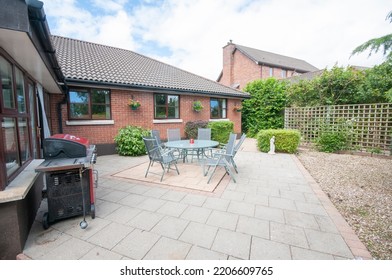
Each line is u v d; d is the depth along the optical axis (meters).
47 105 6.43
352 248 2.33
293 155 7.77
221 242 2.45
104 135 7.85
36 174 2.86
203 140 6.62
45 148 2.93
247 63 20.98
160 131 9.42
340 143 8.06
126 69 9.53
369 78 9.45
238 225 2.83
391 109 7.11
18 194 2.14
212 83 12.77
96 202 3.58
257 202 3.56
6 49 2.49
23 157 3.41
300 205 3.44
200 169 5.68
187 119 10.44
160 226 2.81
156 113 9.34
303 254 2.24
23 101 3.53
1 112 2.31
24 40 2.21
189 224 2.86
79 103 7.39
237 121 13.14
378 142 7.41
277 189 4.17
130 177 4.93
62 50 8.88
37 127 4.64
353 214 3.16
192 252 2.29
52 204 2.79
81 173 2.80
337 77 9.73
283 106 12.51
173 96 9.94
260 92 13.23
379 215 3.12
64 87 6.51
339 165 6.24
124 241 2.48
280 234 2.61
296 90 11.02
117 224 2.87
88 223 2.89
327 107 8.58
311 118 9.15
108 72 8.32
